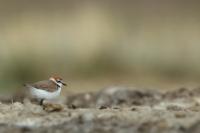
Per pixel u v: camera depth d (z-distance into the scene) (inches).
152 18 1402.6
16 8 1402.6
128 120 482.3
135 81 1141.1
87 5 1357.0
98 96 722.2
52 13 1341.0
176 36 1291.8
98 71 1194.0
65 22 1269.7
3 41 1195.3
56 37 1221.1
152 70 1213.7
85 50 1211.9
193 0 1505.9
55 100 732.7
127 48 1232.8
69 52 1206.3
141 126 469.1
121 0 1466.5
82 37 1223.5
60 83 575.2
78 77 1171.3
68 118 495.5
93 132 465.1
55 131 470.6
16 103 551.8
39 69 1178.0
